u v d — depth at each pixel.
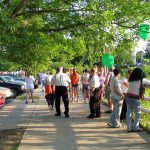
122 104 13.78
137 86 12.30
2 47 10.37
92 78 16.05
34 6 12.88
